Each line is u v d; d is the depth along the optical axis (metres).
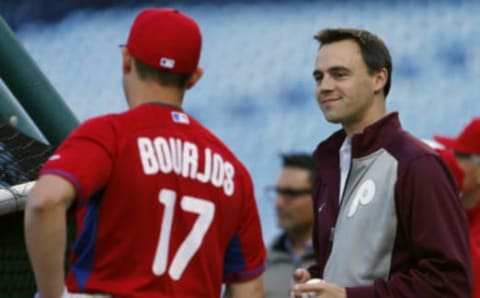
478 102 38.56
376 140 11.41
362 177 11.43
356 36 11.70
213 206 9.66
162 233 9.34
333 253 11.56
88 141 9.16
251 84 40.06
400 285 10.97
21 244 11.75
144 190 9.27
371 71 11.65
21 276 11.80
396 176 11.11
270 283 17.11
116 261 9.23
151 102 9.70
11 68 14.21
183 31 9.78
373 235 11.21
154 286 9.30
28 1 43.56
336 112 11.66
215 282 9.72
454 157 16.42
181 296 9.39
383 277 11.21
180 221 9.46
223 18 42.28
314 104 39.09
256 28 41.84
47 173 8.91
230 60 40.91
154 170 9.34
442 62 39.62
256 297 10.22
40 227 8.77
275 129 38.44
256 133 38.50
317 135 38.06
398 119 11.53
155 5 42.88
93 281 9.22
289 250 17.33
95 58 42.31
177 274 9.39
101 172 9.08
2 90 14.40
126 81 9.90
